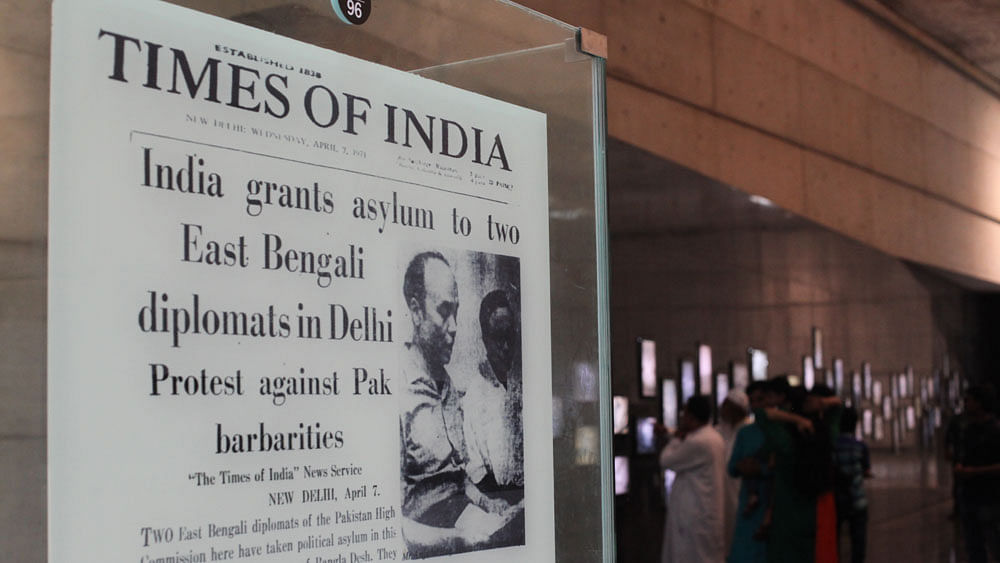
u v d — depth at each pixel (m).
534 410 1.63
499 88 1.63
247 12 1.29
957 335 15.38
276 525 1.26
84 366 1.12
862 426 11.88
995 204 14.49
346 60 1.40
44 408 1.09
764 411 6.27
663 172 7.59
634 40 7.26
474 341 1.54
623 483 7.15
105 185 1.15
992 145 14.41
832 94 10.20
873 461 12.55
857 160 10.67
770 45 9.09
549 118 1.72
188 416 1.20
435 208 1.50
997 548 8.59
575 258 1.75
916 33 11.90
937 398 14.68
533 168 1.68
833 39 10.25
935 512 14.74
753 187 8.70
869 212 10.93
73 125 1.13
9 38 1.08
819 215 9.88
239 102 1.28
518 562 1.58
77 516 1.10
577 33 1.78
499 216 1.61
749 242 9.01
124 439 1.14
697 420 6.59
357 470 1.35
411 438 1.43
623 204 7.16
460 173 1.55
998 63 13.41
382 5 1.45
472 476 1.52
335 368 1.34
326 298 1.34
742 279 8.85
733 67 8.46
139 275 1.17
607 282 1.80
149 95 1.19
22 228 1.08
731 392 7.89
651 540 7.44
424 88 1.50
